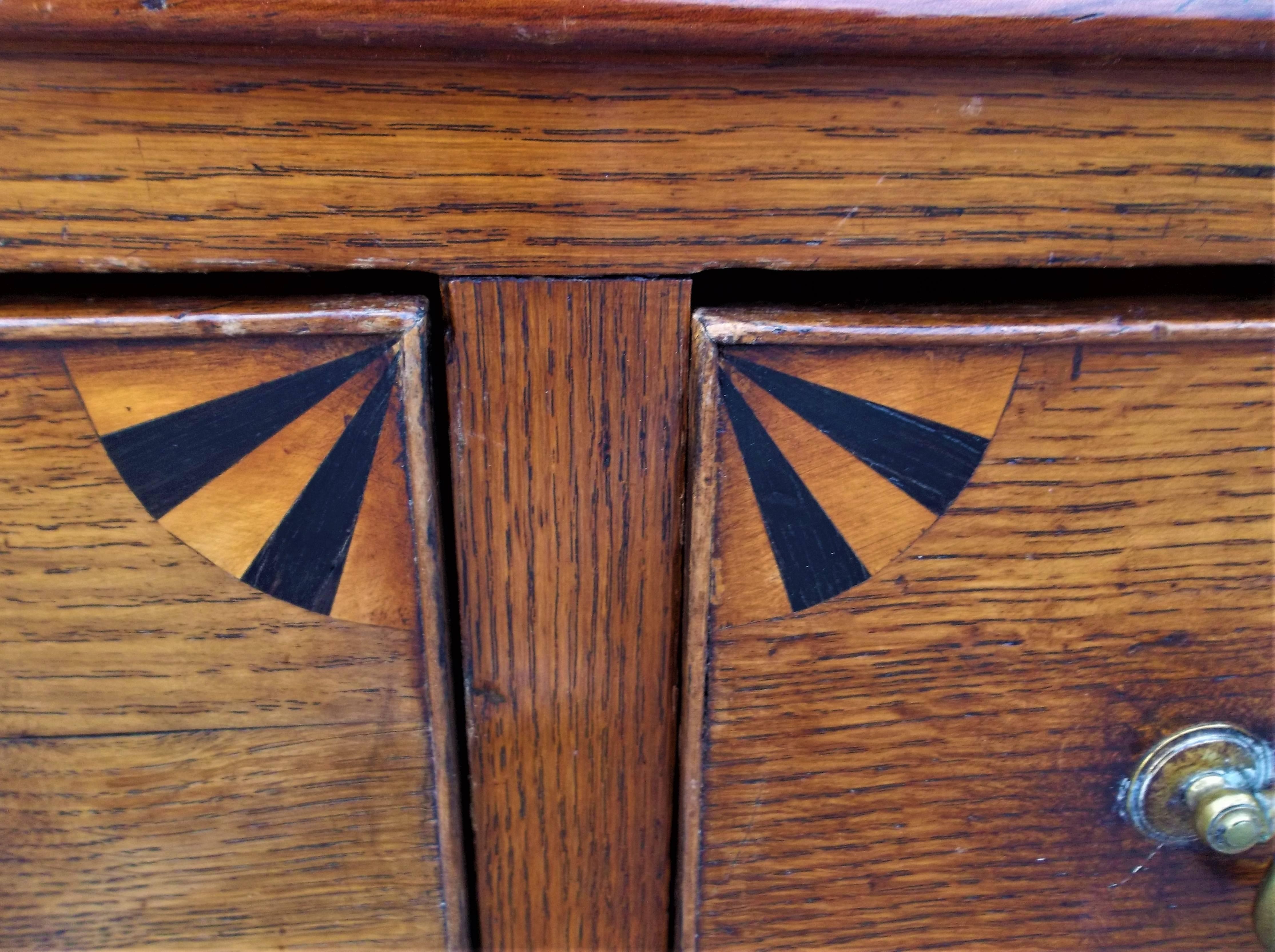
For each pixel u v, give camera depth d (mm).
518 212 147
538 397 154
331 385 151
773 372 153
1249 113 149
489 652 167
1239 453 163
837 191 149
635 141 145
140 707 166
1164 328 155
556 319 151
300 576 160
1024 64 145
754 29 137
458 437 156
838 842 180
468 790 179
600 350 153
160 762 169
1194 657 174
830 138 146
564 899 183
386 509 157
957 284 164
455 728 172
